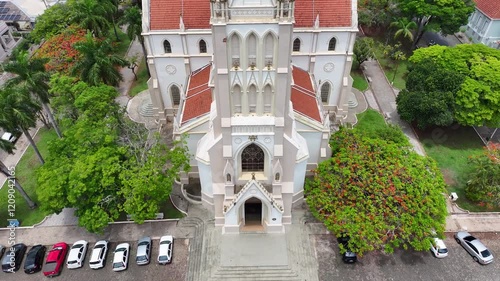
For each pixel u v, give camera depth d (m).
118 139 48.81
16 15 90.25
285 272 42.25
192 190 52.00
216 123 38.47
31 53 80.62
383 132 51.06
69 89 52.28
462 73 58.91
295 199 48.56
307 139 48.53
